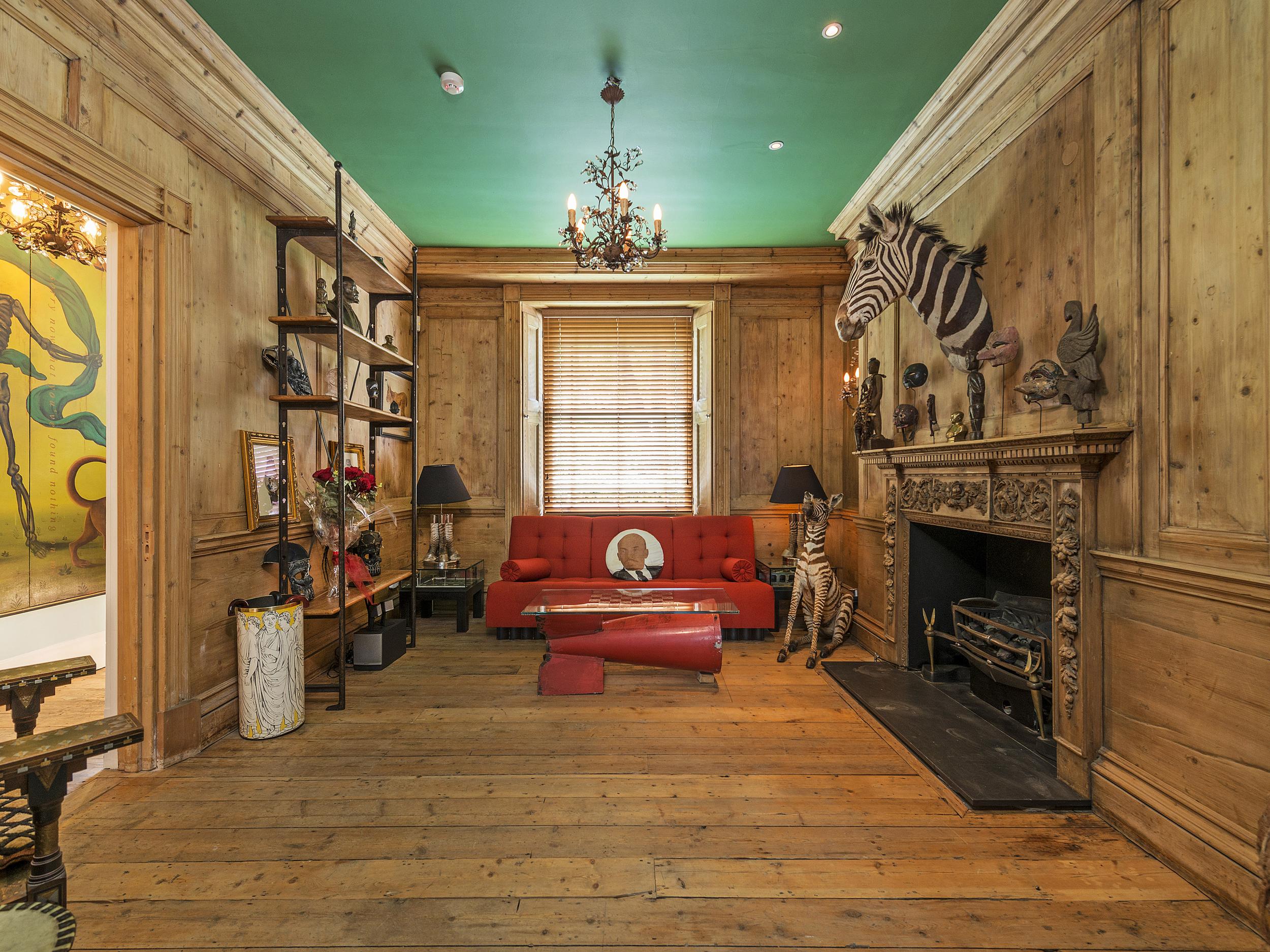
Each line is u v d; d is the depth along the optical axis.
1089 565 2.08
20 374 3.52
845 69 2.67
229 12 2.31
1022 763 2.34
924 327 3.42
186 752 2.47
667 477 5.45
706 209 4.15
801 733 2.73
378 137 3.22
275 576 3.15
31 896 1.13
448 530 4.81
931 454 3.00
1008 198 2.64
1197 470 1.74
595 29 2.41
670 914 1.58
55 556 3.70
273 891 1.67
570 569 4.71
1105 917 1.57
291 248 3.33
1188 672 1.73
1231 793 1.61
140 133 2.27
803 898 1.64
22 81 1.83
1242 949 1.46
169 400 2.38
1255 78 1.57
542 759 2.47
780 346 5.25
